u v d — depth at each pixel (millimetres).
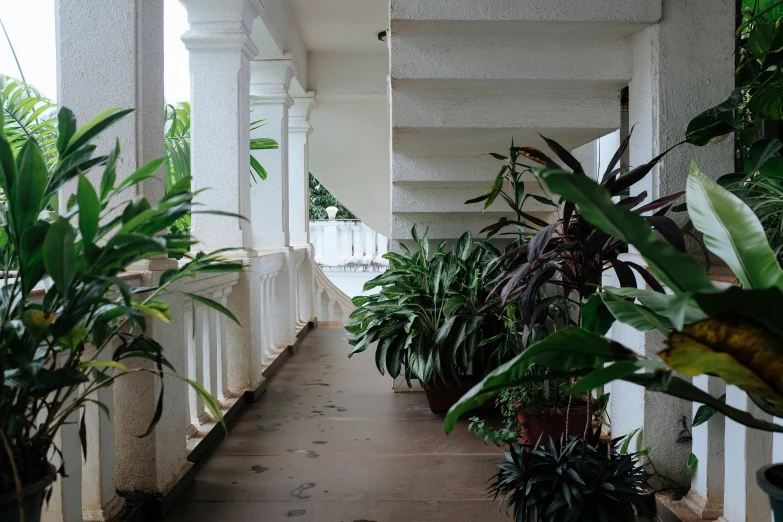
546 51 2967
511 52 2973
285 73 5648
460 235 4691
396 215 4715
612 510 2039
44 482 1367
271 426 3693
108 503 2316
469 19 2766
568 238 2219
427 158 4109
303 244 7316
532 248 1992
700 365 956
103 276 1342
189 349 3320
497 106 3242
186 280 2885
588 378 1120
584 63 2953
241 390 4203
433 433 3557
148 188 2492
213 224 4129
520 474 2121
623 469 2107
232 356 4207
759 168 2203
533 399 3049
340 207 13125
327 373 5125
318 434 3547
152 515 2449
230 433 3557
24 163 1329
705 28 2639
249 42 4227
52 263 1254
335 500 2639
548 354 1158
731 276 2193
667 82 2635
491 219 4688
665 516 2393
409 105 3258
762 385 958
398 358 3914
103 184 1451
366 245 11586
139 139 2443
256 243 5938
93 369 1962
